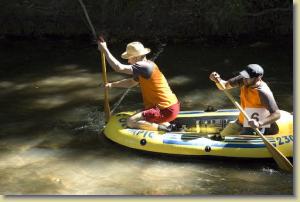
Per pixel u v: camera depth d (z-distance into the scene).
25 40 9.59
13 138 5.76
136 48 5.16
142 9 9.55
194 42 9.20
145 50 5.22
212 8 9.36
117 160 5.19
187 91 7.02
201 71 7.75
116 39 9.48
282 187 4.61
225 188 4.62
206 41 9.21
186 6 9.48
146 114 5.30
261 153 5.00
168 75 7.62
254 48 8.72
